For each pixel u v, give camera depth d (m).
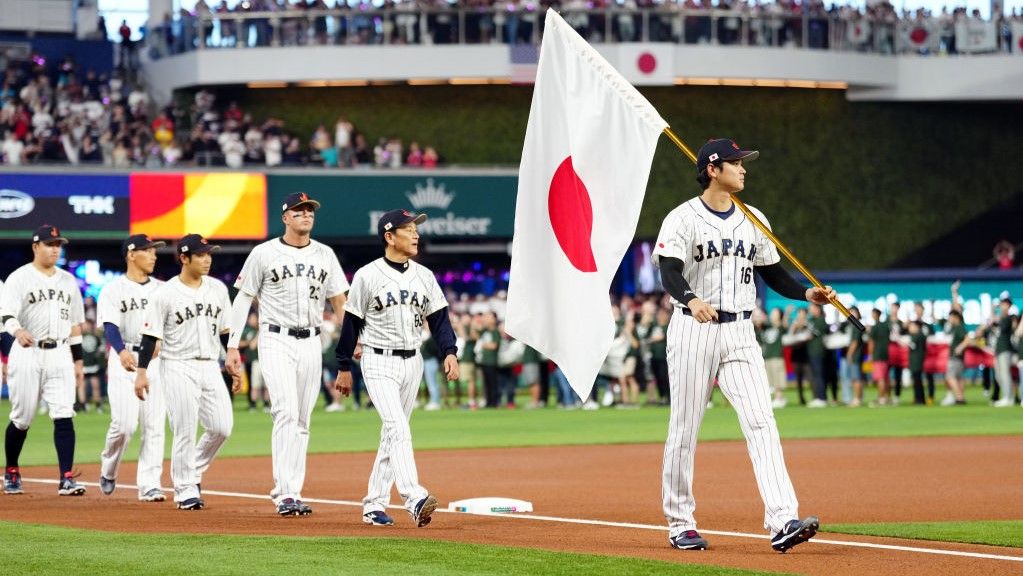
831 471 19.52
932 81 52.94
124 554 10.50
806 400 40.50
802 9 52.03
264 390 39.41
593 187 12.15
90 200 44.06
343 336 13.55
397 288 13.45
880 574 10.05
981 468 19.86
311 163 46.88
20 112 46.03
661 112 51.81
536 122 12.41
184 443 15.17
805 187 53.19
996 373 36.81
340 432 28.77
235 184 45.03
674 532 11.52
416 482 13.07
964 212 54.44
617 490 17.25
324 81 49.84
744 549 11.45
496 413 36.06
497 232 46.66
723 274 11.35
